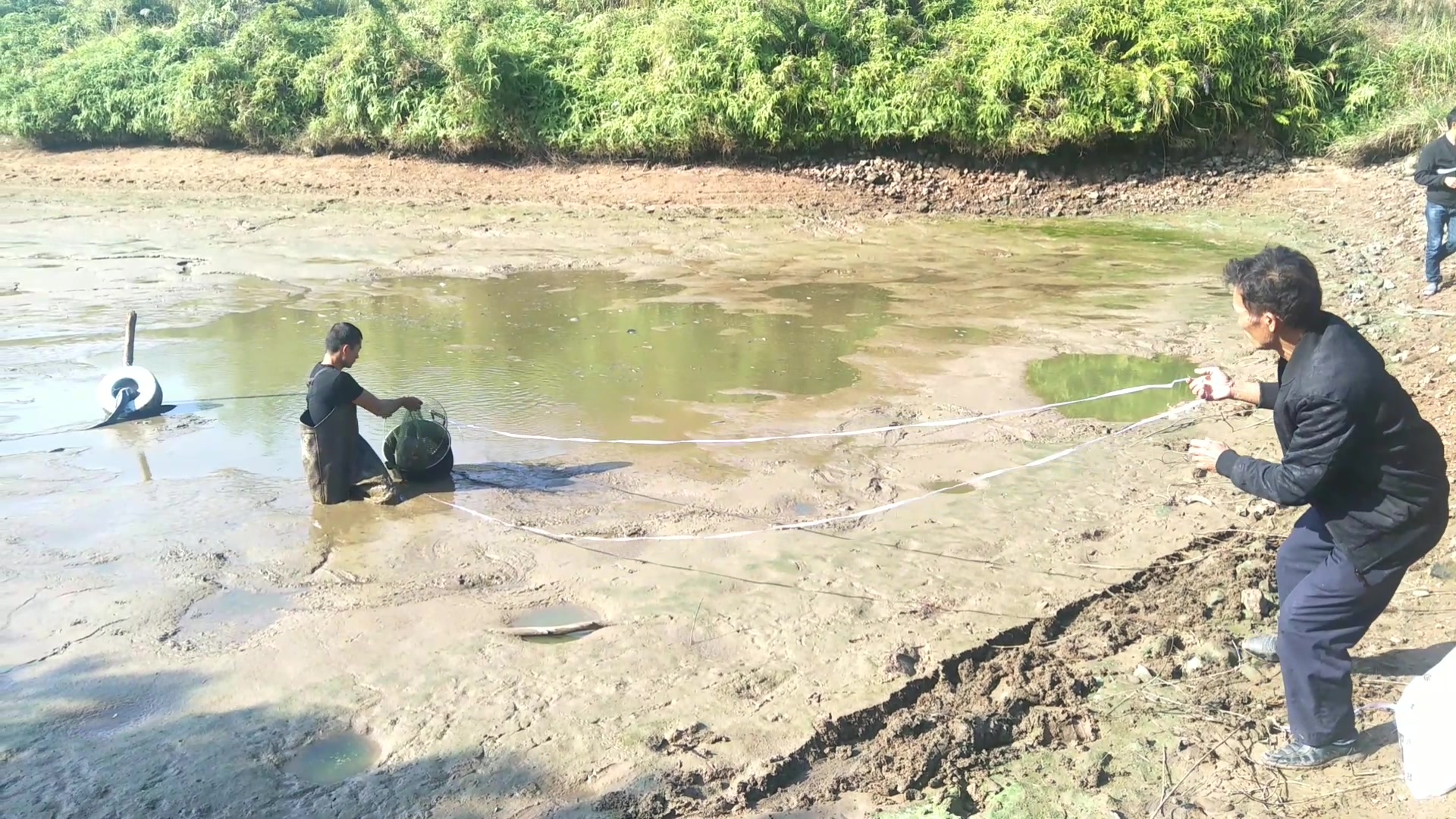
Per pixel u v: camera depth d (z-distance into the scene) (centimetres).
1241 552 609
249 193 1986
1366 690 459
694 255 1536
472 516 677
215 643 524
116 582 584
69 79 2338
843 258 1516
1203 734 447
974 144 1894
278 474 749
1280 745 436
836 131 1906
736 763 435
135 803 407
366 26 2119
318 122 2116
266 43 2252
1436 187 1029
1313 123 1941
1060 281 1367
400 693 482
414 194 1948
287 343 1090
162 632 534
